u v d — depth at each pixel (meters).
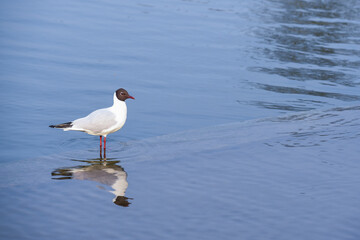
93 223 7.60
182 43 21.92
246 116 14.97
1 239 7.04
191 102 15.93
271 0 31.27
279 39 23.38
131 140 12.49
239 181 9.30
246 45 22.20
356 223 7.71
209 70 18.98
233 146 11.29
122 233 7.29
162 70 18.66
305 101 16.45
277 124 13.00
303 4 30.67
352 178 9.46
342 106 14.82
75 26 23.25
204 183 9.21
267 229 7.47
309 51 22.03
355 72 19.73
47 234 7.23
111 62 19.12
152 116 14.67
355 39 24.19
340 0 32.12
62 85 16.62
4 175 9.62
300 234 7.34
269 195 8.68
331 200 8.48
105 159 10.79
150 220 7.71
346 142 11.52
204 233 7.32
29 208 8.07
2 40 20.52
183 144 11.61
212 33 23.58
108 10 26.50
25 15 24.47
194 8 28.09
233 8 28.61
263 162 10.28
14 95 15.47
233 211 8.05
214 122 14.41
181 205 8.26
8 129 13.10
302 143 11.45
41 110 14.55
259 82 18.06
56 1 27.69
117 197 8.57
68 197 8.55
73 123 11.56
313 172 9.73
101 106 15.23
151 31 23.30
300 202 8.40
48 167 10.21
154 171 9.86
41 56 19.14
